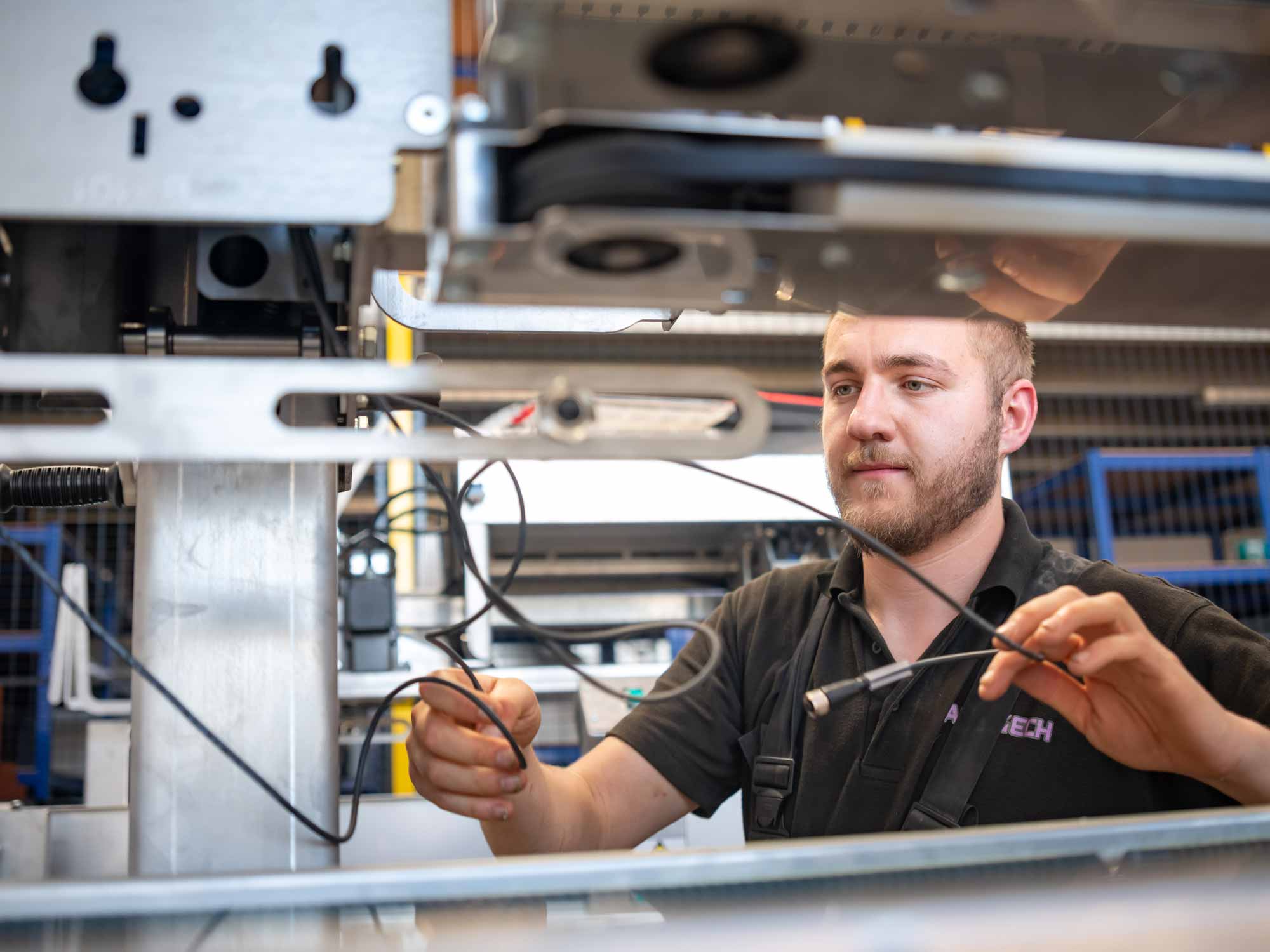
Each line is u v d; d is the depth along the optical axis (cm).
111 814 121
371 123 51
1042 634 68
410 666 187
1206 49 55
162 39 50
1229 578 356
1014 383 119
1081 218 47
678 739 118
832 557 207
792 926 38
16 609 389
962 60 54
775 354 480
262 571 64
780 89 53
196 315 67
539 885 44
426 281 83
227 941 39
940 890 42
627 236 45
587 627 226
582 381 49
